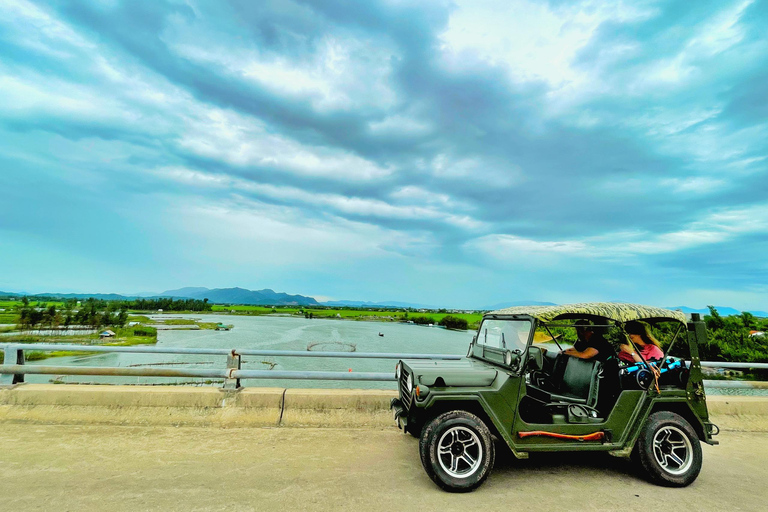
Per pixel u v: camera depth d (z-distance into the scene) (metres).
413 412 4.31
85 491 3.67
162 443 5.00
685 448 4.39
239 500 3.60
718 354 26.27
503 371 4.47
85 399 5.86
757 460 5.19
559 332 5.10
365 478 4.17
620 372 4.57
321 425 5.91
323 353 6.06
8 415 5.68
